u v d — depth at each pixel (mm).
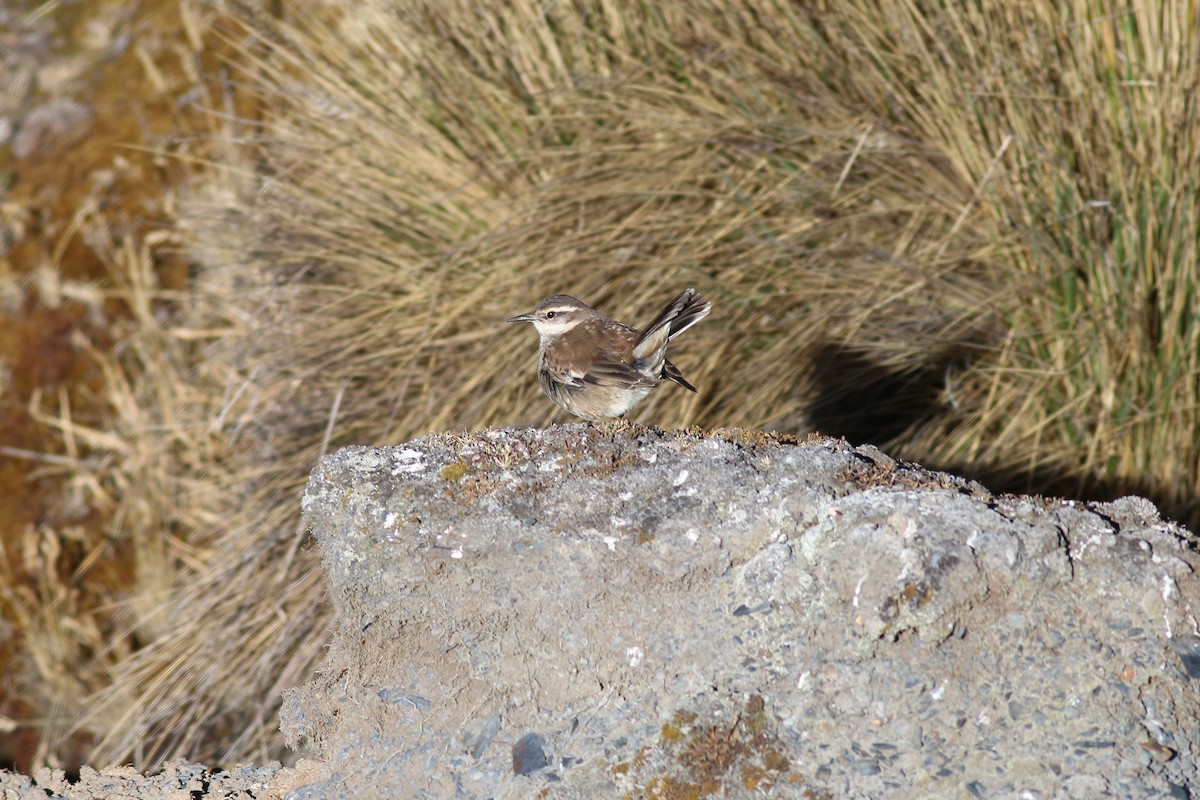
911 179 10320
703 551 6000
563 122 11375
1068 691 5387
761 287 10367
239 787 6871
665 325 8125
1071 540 5742
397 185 11680
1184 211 9312
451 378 10648
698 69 10992
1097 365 9641
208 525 12398
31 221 14938
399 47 11922
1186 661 5445
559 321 8688
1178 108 9328
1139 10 9547
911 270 9883
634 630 5938
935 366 10281
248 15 13641
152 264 14453
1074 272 9711
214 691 10703
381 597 6285
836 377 10164
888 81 10461
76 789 7078
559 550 6105
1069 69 9875
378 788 5996
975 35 10188
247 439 11633
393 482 6449
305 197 11906
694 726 5617
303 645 10406
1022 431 9836
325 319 11234
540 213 10688
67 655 12430
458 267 11008
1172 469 9344
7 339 14195
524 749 5836
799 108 10672
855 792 5320
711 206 10648
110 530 13211
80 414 13781
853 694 5527
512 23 11570
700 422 10062
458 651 6191
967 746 5336
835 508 5859
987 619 5555
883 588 5562
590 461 6527
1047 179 9883
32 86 15953
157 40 16016
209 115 14992
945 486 6375
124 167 15133
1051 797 5145
